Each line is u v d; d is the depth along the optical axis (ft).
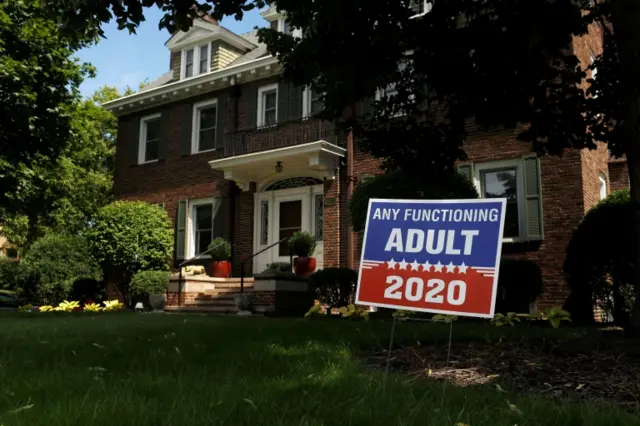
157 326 22.75
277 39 21.53
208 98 55.52
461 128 23.67
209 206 54.34
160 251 53.16
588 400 10.65
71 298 59.21
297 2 17.81
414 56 21.63
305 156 44.52
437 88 22.88
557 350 15.83
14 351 16.43
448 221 12.24
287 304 38.63
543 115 23.30
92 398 10.00
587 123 24.32
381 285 12.61
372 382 11.35
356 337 17.99
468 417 8.90
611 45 24.03
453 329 20.66
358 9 17.80
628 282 30.53
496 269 11.36
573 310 34.55
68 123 45.68
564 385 12.30
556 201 36.47
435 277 11.99
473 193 33.06
